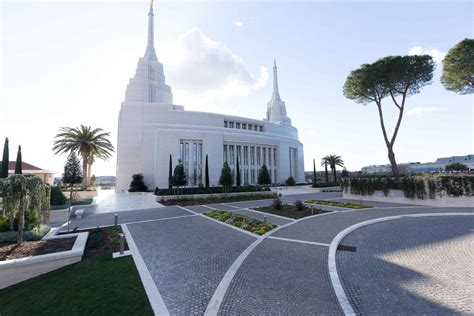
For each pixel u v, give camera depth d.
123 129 41.75
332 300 4.71
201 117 44.59
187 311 4.37
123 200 25.61
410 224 11.48
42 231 9.82
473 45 18.23
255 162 45.84
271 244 8.54
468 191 16.19
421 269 6.14
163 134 36.31
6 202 7.88
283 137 54.25
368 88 24.56
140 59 47.47
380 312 4.26
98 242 8.86
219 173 39.41
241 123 50.19
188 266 6.61
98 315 4.32
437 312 4.21
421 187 18.05
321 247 8.08
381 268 6.28
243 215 13.95
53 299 5.14
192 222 13.08
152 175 37.53
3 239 8.55
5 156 24.00
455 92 21.72
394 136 23.28
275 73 70.06
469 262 6.52
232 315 4.21
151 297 4.84
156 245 8.67
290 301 4.68
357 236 9.57
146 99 46.06
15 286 6.32
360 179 22.67
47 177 41.47
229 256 7.38
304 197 26.34
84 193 29.59
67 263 7.22
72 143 32.28
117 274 6.07
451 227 10.62
